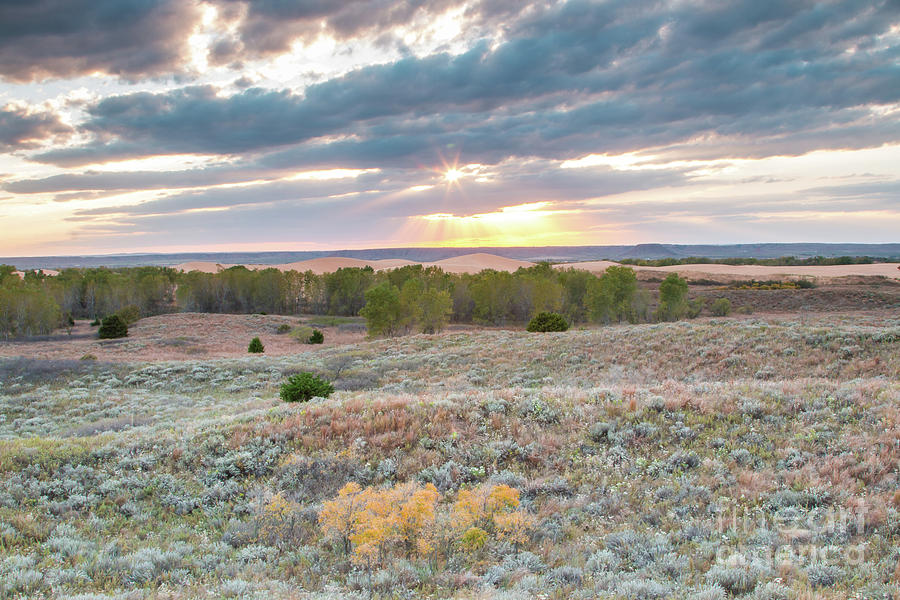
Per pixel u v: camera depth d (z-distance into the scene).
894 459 10.17
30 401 26.55
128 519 9.95
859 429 12.09
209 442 13.41
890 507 8.44
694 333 31.09
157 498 10.84
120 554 8.23
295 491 10.95
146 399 26.86
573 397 15.70
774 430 12.66
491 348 34.88
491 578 7.07
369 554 7.54
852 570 6.71
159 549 8.20
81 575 7.21
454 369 29.67
